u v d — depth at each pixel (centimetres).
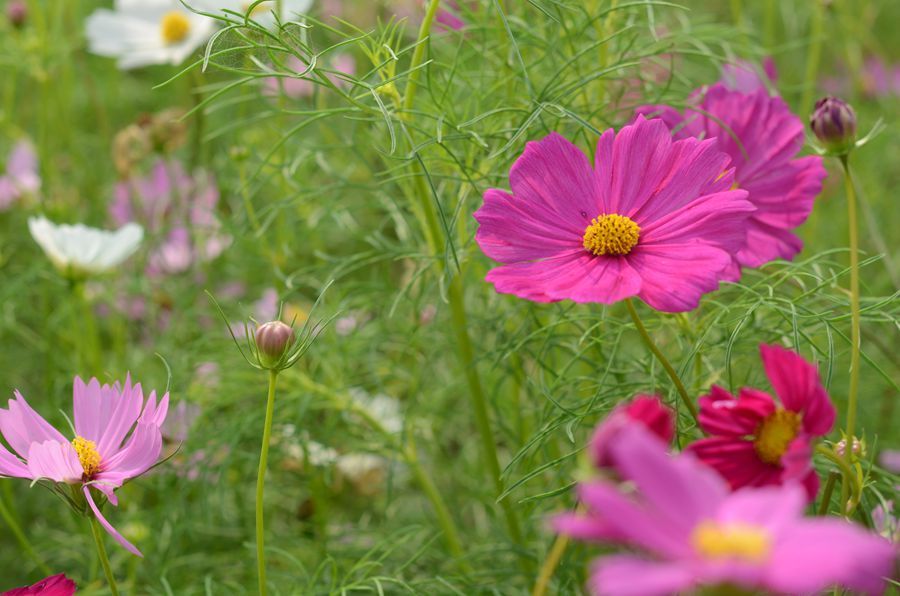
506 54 94
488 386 103
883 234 130
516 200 78
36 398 115
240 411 100
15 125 151
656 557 65
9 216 135
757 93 85
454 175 92
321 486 102
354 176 117
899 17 195
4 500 105
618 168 78
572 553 90
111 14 125
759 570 63
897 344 109
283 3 94
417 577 98
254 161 118
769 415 71
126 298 121
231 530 103
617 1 97
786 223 84
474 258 93
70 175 145
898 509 85
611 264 76
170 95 165
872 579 62
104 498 78
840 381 105
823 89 153
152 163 130
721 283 87
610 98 96
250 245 108
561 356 104
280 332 77
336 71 81
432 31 103
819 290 88
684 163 78
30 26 144
